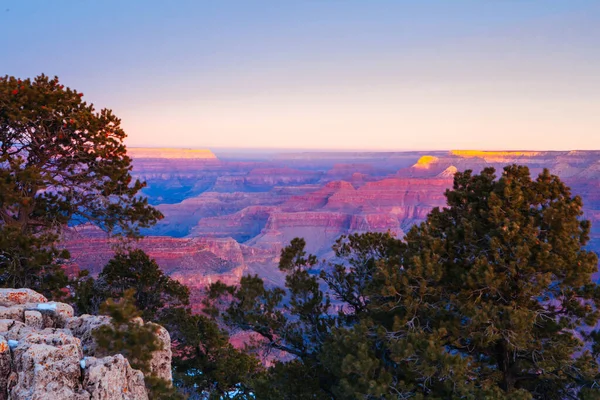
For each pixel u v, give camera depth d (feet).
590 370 42.55
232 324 61.21
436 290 47.39
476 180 54.85
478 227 49.39
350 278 62.34
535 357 45.60
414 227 55.26
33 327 32.30
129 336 32.42
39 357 26.45
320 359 50.47
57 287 64.80
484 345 44.73
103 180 69.87
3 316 33.14
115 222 71.31
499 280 44.04
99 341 31.60
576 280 44.21
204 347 80.59
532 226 46.98
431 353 40.65
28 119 60.18
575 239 46.85
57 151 67.05
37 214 69.51
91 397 26.53
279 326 59.16
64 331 32.58
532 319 42.04
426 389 45.70
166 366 35.63
